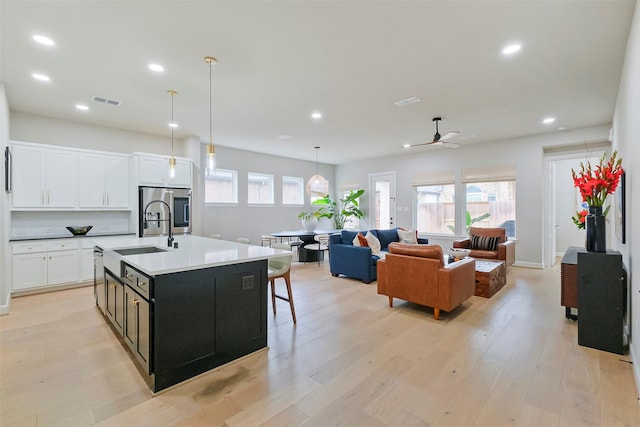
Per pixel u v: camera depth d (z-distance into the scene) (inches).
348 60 115.9
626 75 111.4
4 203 139.3
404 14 88.7
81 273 181.5
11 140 169.3
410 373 89.0
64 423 68.7
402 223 315.6
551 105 166.1
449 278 128.2
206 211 267.7
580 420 68.6
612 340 100.5
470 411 72.1
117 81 134.3
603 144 216.7
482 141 254.8
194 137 236.5
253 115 183.3
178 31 97.1
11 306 148.2
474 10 87.1
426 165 297.4
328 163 372.8
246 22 92.4
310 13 88.1
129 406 74.6
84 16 89.1
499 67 121.9
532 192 236.8
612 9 86.7
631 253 101.7
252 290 101.1
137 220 202.8
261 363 95.3
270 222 316.5
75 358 97.8
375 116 184.5
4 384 83.5
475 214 273.1
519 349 103.7
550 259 244.8
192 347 86.6
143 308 84.7
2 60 115.3
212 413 72.1
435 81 135.3
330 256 217.5
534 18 90.8
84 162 188.9
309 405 74.8
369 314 139.1
